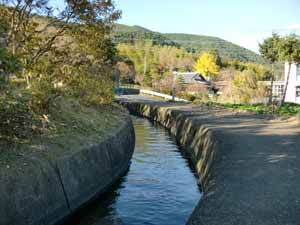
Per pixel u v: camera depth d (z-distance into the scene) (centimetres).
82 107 1741
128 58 9338
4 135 999
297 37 3198
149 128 3139
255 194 848
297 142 1498
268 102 3809
